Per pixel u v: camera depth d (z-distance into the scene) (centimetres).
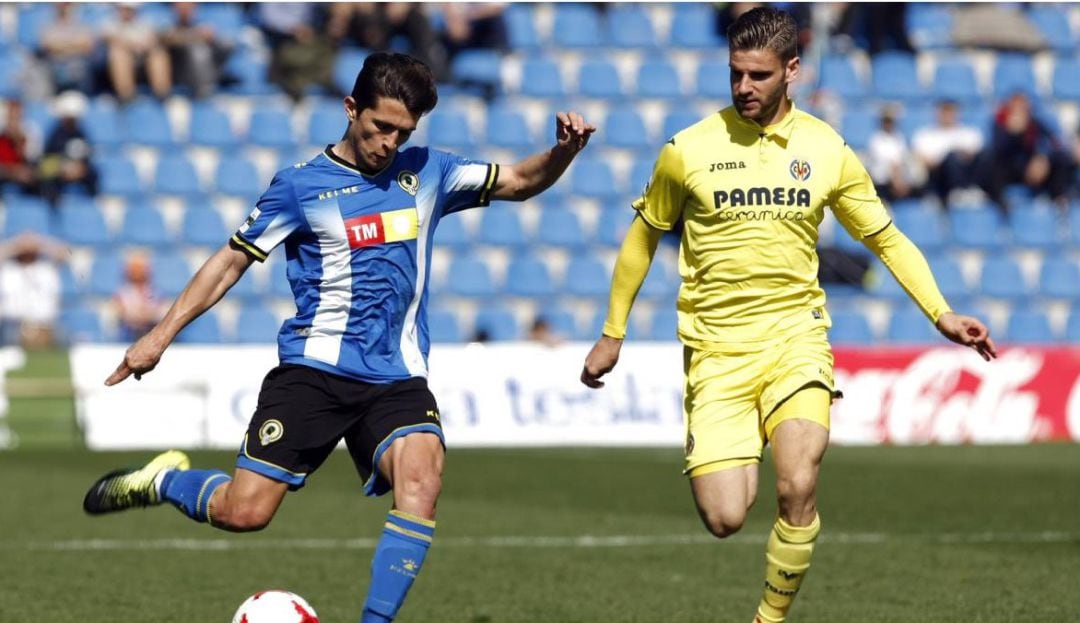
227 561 2955
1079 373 5825
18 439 5378
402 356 1962
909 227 7231
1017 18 8212
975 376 5750
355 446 1984
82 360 5444
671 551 3078
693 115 7625
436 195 1986
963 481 4347
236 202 6956
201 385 5453
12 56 7181
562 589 2638
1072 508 3756
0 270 6100
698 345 2089
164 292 6538
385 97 1856
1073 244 7381
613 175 7356
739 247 2047
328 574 2803
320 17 7438
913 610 2414
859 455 5156
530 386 5556
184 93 7181
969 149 7356
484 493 4091
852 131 7512
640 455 5150
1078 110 7938
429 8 7544
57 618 2358
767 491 4162
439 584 2692
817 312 2083
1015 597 2530
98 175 6856
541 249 7031
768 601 2012
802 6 7500
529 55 7700
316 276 1941
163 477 2073
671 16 7956
